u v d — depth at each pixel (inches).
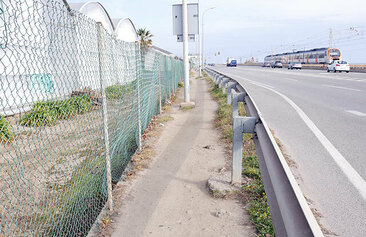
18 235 115.3
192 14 499.8
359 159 193.8
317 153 207.6
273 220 76.6
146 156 221.6
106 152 141.2
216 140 260.8
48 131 168.4
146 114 294.8
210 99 558.9
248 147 228.2
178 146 247.8
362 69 1325.0
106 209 144.3
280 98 493.7
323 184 159.2
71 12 113.0
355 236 113.5
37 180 152.9
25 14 257.1
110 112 193.3
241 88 270.2
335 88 611.8
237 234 119.7
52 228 121.7
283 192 75.5
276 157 96.1
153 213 139.7
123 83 203.8
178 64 931.3
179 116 389.1
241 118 155.6
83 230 130.3
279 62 2546.8
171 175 185.6
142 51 271.9
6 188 144.2
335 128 275.1
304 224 57.2
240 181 161.5
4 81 284.4
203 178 179.2
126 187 169.3
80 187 154.9
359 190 151.5
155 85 377.7
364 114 332.2
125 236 121.8
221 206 143.4
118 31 872.3
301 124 296.0
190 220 132.1
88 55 135.7
